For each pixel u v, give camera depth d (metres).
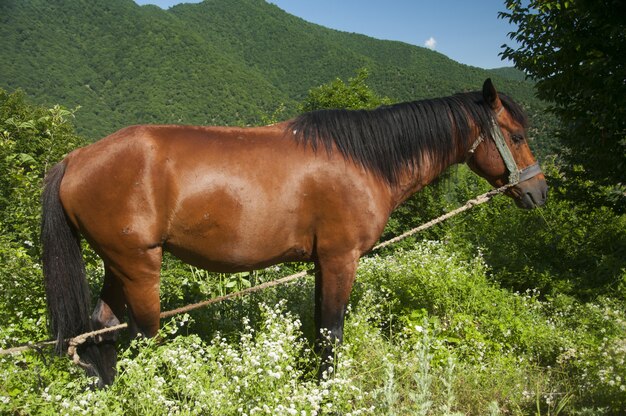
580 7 5.60
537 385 3.47
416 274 4.91
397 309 4.72
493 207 9.30
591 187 6.85
